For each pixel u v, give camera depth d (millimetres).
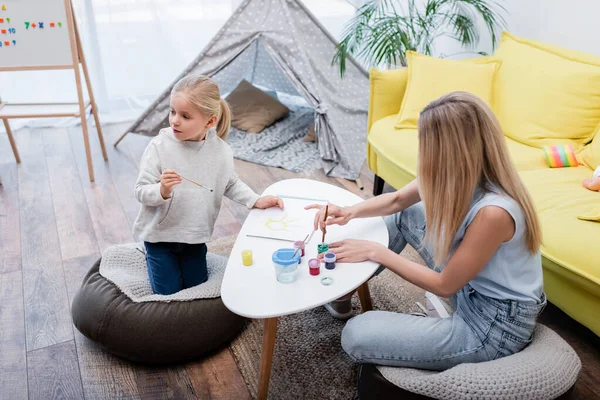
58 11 2473
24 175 2730
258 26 2820
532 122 2127
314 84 2725
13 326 1670
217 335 1525
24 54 2518
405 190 1485
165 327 1471
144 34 3430
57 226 2256
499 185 1131
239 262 1306
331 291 1197
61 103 2760
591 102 2016
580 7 2295
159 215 1545
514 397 1085
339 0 3734
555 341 1225
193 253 1682
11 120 3348
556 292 1538
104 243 2135
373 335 1235
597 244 1394
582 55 2121
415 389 1146
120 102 3590
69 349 1579
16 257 2033
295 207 1567
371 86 2449
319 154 2951
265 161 2861
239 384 1453
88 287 1583
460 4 2971
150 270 1637
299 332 1628
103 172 2770
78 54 2666
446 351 1214
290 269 1212
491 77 2301
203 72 2863
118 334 1469
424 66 2336
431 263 1481
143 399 1406
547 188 1726
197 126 1470
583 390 1425
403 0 3424
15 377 1475
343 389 1424
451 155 1090
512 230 1117
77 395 1418
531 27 2576
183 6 3434
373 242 1328
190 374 1488
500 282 1181
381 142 2309
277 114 3314
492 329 1203
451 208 1123
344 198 1624
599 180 1682
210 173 1572
